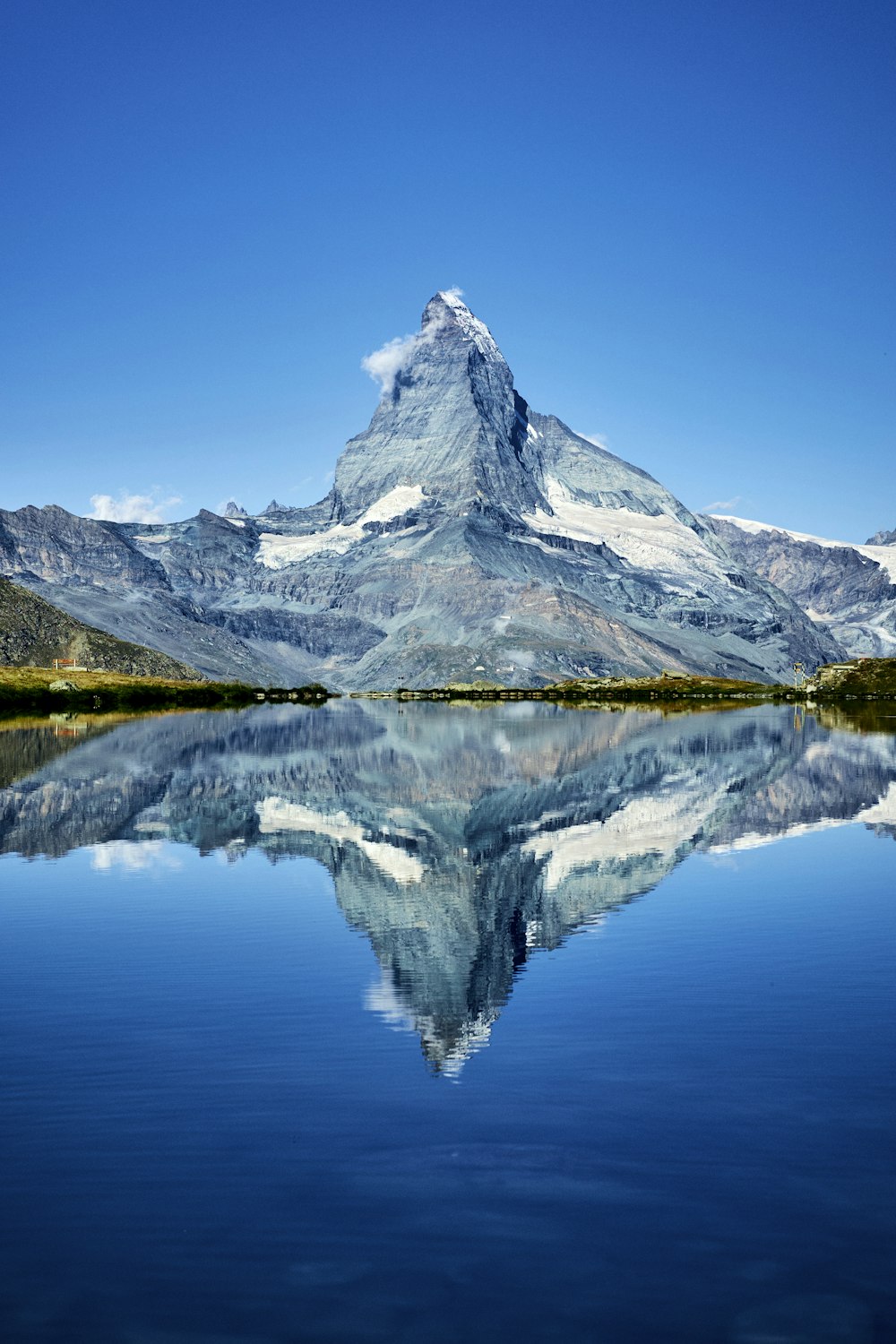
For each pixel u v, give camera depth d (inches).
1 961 1238.9
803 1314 581.6
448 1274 616.4
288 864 1831.9
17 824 2266.2
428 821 2330.2
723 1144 757.9
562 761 3838.6
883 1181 708.0
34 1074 893.8
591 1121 797.2
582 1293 599.8
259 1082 871.7
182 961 1230.9
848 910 1462.8
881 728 5802.2
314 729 5831.7
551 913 1465.3
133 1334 569.0
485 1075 879.7
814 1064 898.7
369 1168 728.3
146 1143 765.9
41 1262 631.8
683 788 2933.1
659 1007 1050.1
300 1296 599.5
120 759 3811.5
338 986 1128.8
